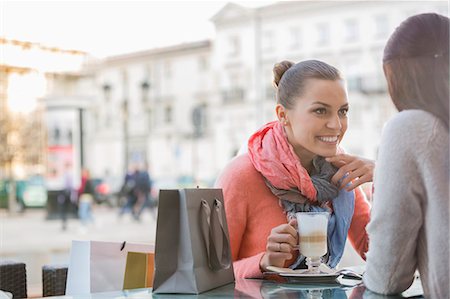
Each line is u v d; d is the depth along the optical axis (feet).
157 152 141.90
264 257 6.29
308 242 6.10
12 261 7.77
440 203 4.81
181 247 5.46
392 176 4.94
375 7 97.25
